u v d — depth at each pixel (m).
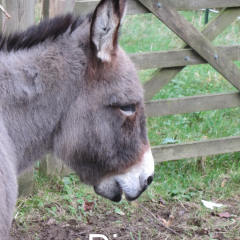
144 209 3.98
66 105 2.36
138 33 9.82
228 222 3.80
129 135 2.52
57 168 4.42
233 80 4.44
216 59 4.28
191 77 7.36
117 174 2.65
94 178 2.66
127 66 2.46
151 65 4.14
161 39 9.46
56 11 3.72
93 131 2.41
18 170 2.41
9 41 2.33
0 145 2.05
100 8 2.13
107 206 4.00
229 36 9.59
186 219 3.84
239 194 4.33
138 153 2.63
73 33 2.42
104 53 2.27
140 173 2.68
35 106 2.29
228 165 4.86
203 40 4.16
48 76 2.29
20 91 2.23
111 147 2.50
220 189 4.35
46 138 2.41
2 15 3.45
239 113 6.13
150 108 4.34
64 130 2.40
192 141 4.79
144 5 3.89
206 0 4.09
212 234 3.61
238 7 4.22
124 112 2.46
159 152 4.48
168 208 4.04
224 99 4.58
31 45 2.35
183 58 4.22
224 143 4.68
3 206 1.98
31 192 4.08
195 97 4.47
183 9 4.06
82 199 4.03
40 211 3.86
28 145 2.35
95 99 2.36
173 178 4.50
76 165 2.57
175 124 5.63
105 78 2.35
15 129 2.27
